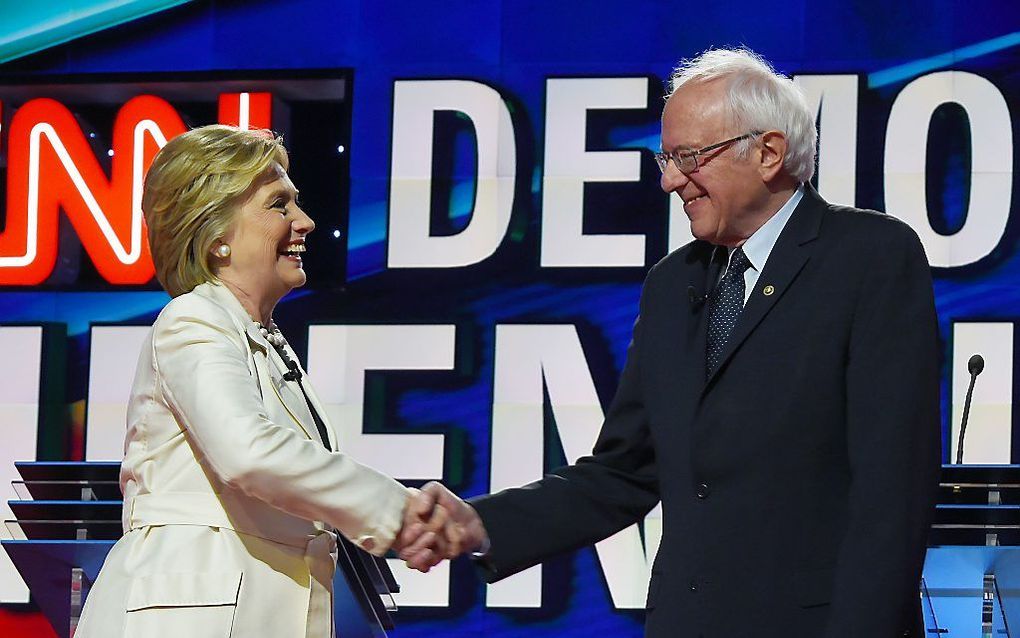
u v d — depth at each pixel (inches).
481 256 852.0
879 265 339.9
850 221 352.5
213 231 347.3
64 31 889.5
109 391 866.8
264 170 354.3
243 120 871.1
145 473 330.6
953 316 813.2
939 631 492.1
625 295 839.7
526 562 383.6
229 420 312.2
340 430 843.4
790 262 347.6
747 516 335.6
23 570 501.4
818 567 330.0
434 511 344.8
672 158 361.1
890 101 829.8
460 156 858.8
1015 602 477.4
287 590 327.9
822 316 339.0
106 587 321.4
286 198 361.4
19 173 886.4
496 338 843.4
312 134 876.0
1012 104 823.7
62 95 895.7
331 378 848.9
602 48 855.1
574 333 838.5
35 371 869.2
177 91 882.8
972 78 826.8
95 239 877.8
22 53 888.9
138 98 881.5
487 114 859.4
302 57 874.1
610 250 842.8
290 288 364.5
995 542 479.2
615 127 849.5
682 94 361.4
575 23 856.9
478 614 820.0
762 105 352.5
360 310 855.1
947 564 479.2
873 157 827.4
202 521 322.7
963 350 808.3
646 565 815.1
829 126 831.1
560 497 391.2
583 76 853.8
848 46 835.4
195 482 326.0
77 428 866.8
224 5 882.1
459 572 823.7
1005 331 805.9
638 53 851.4
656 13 850.1
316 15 875.4
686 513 346.9
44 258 880.3
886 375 330.3
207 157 348.8
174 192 347.9
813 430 335.0
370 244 859.4
